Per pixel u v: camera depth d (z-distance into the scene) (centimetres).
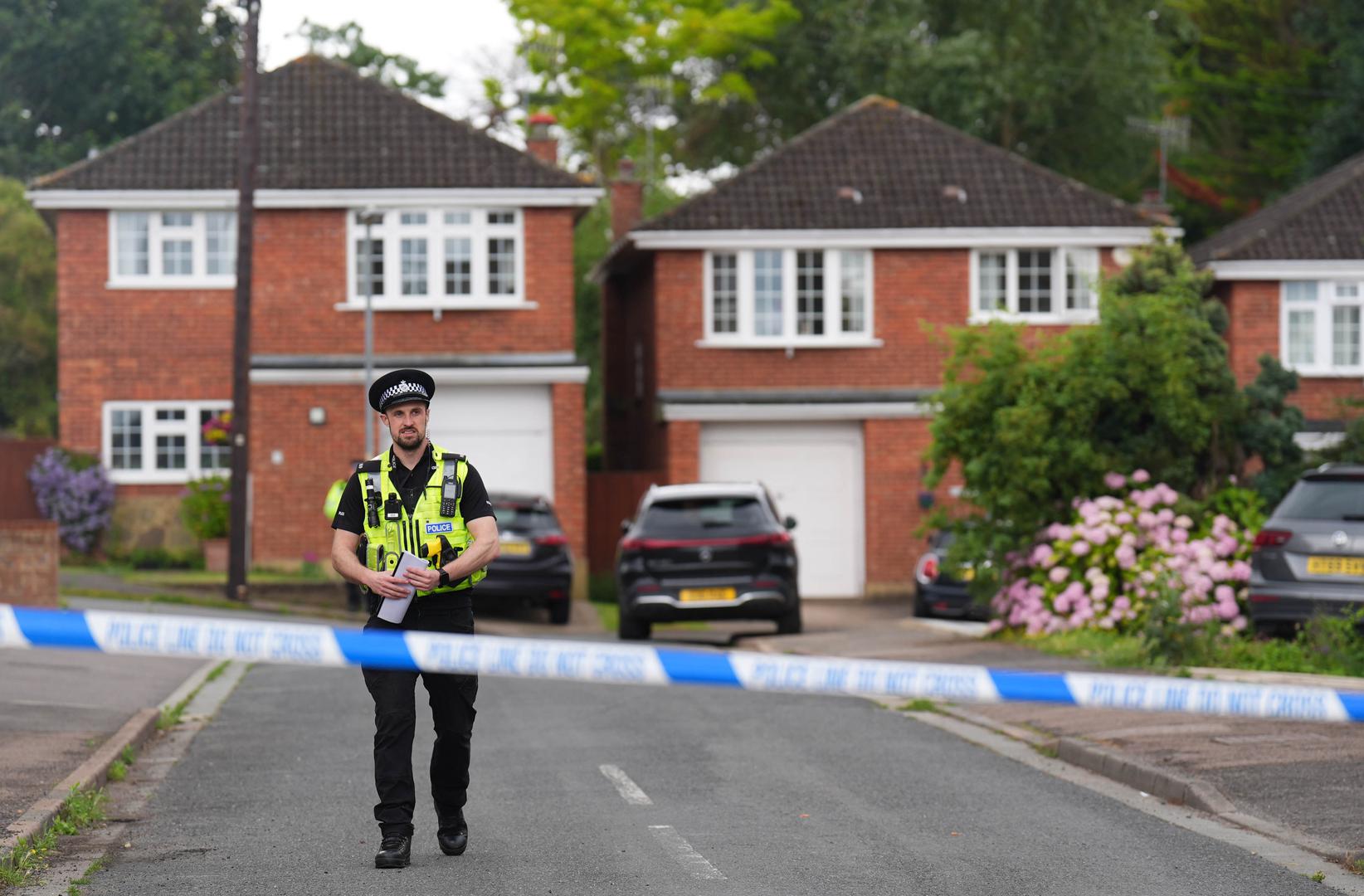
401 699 2073
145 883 2003
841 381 8594
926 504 8494
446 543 2078
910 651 4859
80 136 13662
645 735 3322
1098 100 12638
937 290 8631
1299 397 8738
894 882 1972
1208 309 5356
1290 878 1998
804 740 3244
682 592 5638
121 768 2838
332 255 8262
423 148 8425
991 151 8962
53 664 4444
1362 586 4012
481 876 2006
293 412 8125
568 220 8350
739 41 13775
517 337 8312
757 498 5784
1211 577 4656
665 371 8544
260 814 2475
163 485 8312
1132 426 5222
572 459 8244
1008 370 5206
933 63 12294
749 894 1911
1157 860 2100
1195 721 3200
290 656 1689
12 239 12900
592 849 2172
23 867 2039
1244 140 13412
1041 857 2119
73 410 8269
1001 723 3434
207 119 8519
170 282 8288
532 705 3872
